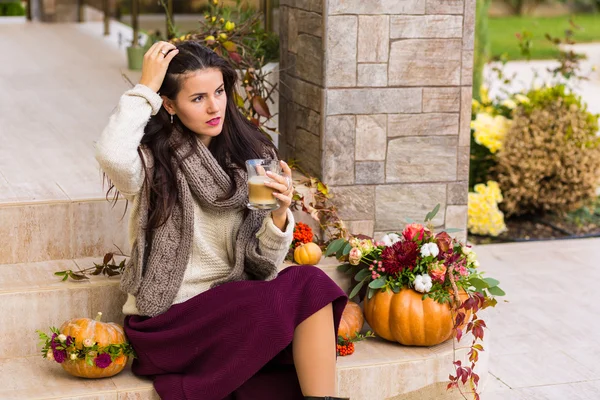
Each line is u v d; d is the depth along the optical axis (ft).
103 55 25.04
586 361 12.46
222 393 9.41
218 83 9.65
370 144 12.43
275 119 14.67
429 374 10.82
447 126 12.63
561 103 18.56
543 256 16.69
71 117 16.98
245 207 10.09
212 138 10.14
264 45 15.07
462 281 10.97
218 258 10.07
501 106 20.10
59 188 12.02
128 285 9.96
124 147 9.30
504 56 21.88
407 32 12.18
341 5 11.89
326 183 12.40
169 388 9.53
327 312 9.55
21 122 16.43
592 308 14.26
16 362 10.30
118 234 11.68
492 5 59.77
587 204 19.80
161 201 9.67
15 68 22.36
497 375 11.99
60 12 32.68
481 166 19.19
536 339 13.12
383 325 11.00
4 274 10.85
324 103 12.13
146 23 28.09
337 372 10.39
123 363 9.93
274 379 9.79
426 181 12.76
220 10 16.07
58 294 10.50
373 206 12.66
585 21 56.34
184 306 9.75
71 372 9.82
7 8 34.60
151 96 9.46
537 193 18.69
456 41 12.37
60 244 11.44
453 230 11.85
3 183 12.22
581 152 18.34
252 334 9.28
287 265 11.78
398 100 12.38
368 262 11.58
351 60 12.09
